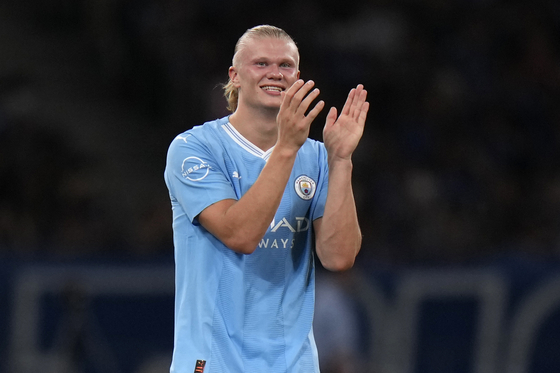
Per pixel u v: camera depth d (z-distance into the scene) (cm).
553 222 3641
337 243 1091
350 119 1102
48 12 4672
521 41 4491
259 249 1051
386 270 2602
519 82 4375
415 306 2595
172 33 4191
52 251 2891
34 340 2458
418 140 3966
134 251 3095
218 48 4172
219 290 1037
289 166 995
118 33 4309
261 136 1087
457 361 2598
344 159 1096
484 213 3681
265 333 1045
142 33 4231
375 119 4112
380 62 4238
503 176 3962
